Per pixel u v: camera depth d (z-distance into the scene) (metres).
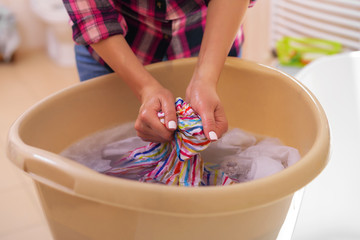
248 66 0.81
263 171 0.71
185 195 0.45
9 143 0.57
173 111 0.65
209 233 0.50
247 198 0.46
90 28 0.74
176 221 0.49
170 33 0.89
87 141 0.79
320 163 0.53
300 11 2.40
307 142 0.69
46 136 0.72
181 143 0.64
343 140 1.11
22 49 3.25
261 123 0.83
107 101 0.80
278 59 2.63
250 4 0.90
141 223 0.50
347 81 1.14
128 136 0.83
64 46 2.92
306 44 2.45
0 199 1.69
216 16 0.77
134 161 0.73
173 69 0.84
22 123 0.65
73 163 0.49
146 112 0.65
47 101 0.72
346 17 2.22
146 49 0.92
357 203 1.04
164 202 0.45
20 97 2.54
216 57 0.74
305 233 0.92
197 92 0.67
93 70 0.94
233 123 0.86
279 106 0.79
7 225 1.56
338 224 0.98
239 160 0.76
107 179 0.46
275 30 2.65
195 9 0.88
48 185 0.51
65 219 0.57
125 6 0.86
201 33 0.94
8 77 2.83
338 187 1.04
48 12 2.81
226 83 0.84
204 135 0.62
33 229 1.53
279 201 0.53
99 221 0.53
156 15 0.85
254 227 0.52
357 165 1.10
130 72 0.73
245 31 2.55
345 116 1.13
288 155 0.74
